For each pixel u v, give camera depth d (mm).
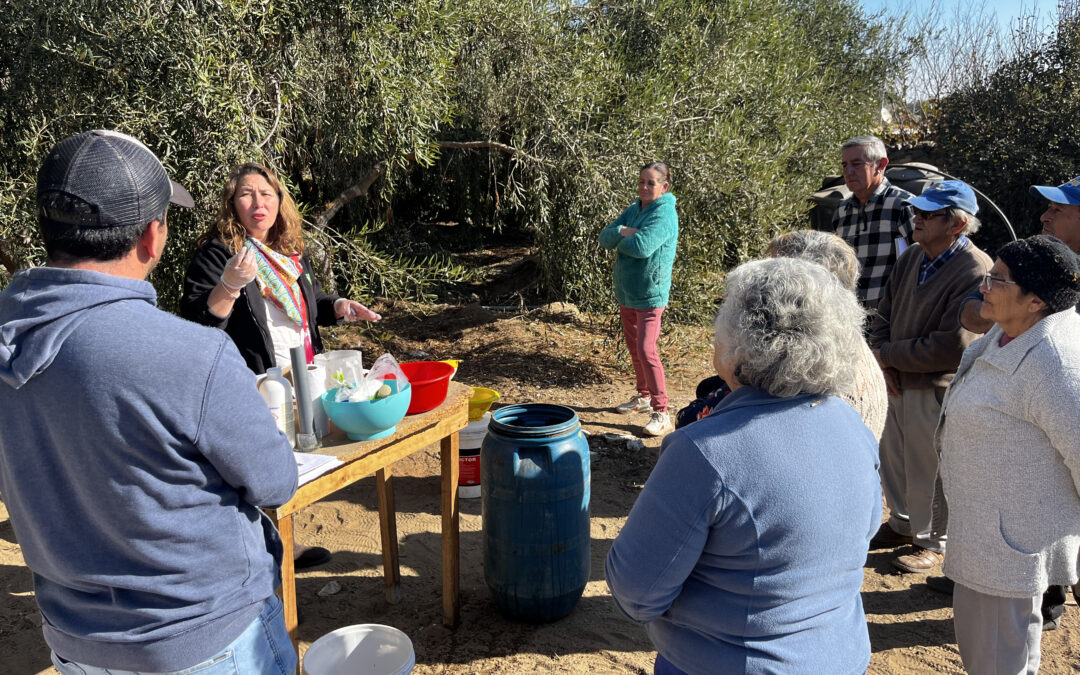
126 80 4348
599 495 4246
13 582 3268
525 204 6945
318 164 7031
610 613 3145
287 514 2084
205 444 1311
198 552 1364
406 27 5109
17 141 4289
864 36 11492
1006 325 2211
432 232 10469
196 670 1383
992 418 2150
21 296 1306
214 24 4316
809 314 1443
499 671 2752
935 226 3062
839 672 1488
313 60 5000
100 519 1294
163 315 1323
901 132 12383
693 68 6934
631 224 4957
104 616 1341
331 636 2461
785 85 7680
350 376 2371
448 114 5516
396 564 3170
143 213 1344
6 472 1321
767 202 6824
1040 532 2123
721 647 1485
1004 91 10945
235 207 2738
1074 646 2859
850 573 1521
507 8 6113
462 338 7078
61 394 1233
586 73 6422
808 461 1429
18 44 4395
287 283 2807
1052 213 2984
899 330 3285
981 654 2258
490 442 2941
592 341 7078
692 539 1421
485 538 3016
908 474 3367
